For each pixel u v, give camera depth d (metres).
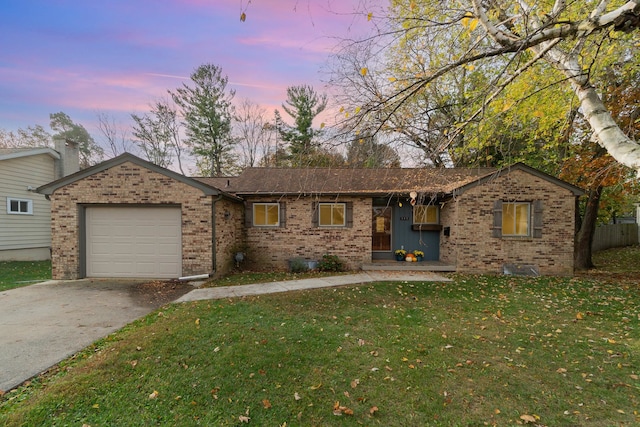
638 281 9.05
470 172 12.23
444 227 11.20
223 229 9.77
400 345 4.31
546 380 3.44
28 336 4.59
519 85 5.77
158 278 9.08
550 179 10.12
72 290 7.62
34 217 15.04
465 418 2.79
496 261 10.11
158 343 4.20
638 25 2.72
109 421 2.66
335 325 5.06
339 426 2.67
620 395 3.16
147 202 8.99
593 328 5.09
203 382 3.28
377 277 9.20
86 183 9.00
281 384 3.28
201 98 24.19
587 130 9.79
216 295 7.02
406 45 4.25
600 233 18.78
